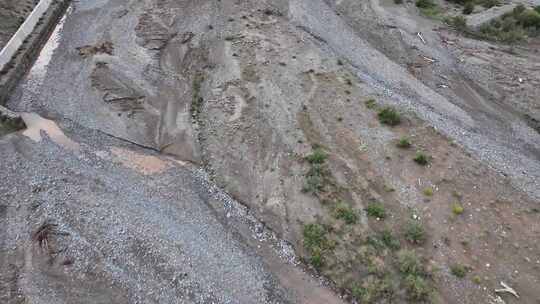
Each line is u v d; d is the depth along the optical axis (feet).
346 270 74.08
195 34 131.85
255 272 74.38
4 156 90.58
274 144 97.19
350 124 102.99
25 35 123.85
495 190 88.94
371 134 100.53
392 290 70.74
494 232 80.59
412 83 121.39
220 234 80.02
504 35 141.18
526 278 73.61
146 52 123.85
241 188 88.53
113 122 102.01
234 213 84.17
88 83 112.06
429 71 126.93
